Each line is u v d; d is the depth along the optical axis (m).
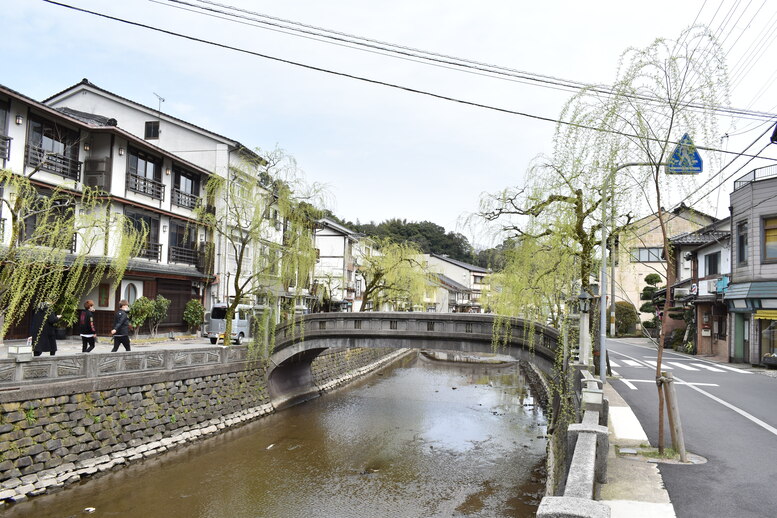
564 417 11.49
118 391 13.81
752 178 23.58
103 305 23.27
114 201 22.73
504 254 14.80
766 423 10.72
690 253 32.69
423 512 11.87
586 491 4.37
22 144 19.09
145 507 11.32
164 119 30.09
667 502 6.13
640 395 14.33
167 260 26.67
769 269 22.78
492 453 16.69
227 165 29.84
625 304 48.56
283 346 21.41
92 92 30.30
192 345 22.72
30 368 11.55
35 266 12.45
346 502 12.36
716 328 29.52
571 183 10.70
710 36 6.85
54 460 11.70
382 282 37.78
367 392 27.44
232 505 11.82
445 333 18.78
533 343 15.53
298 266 20.08
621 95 7.43
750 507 6.03
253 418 19.48
